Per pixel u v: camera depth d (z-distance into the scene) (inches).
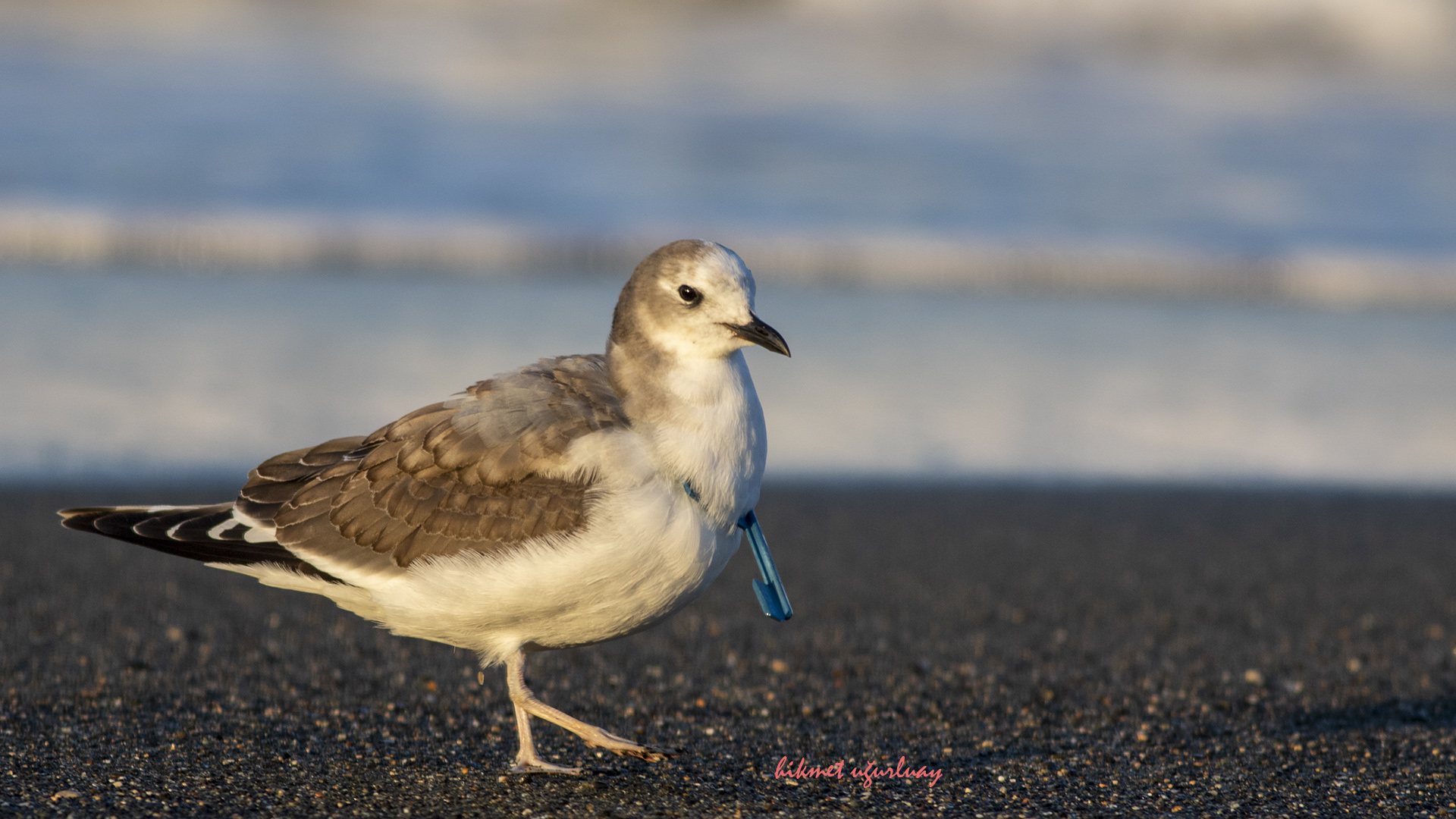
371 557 249.4
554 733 283.3
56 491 461.7
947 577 418.6
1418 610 392.5
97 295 714.2
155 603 365.4
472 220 856.9
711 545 242.7
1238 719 298.8
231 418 539.2
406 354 629.0
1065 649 351.6
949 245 858.8
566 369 255.6
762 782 255.1
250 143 952.3
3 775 245.3
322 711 290.5
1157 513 495.5
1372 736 286.8
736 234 855.1
